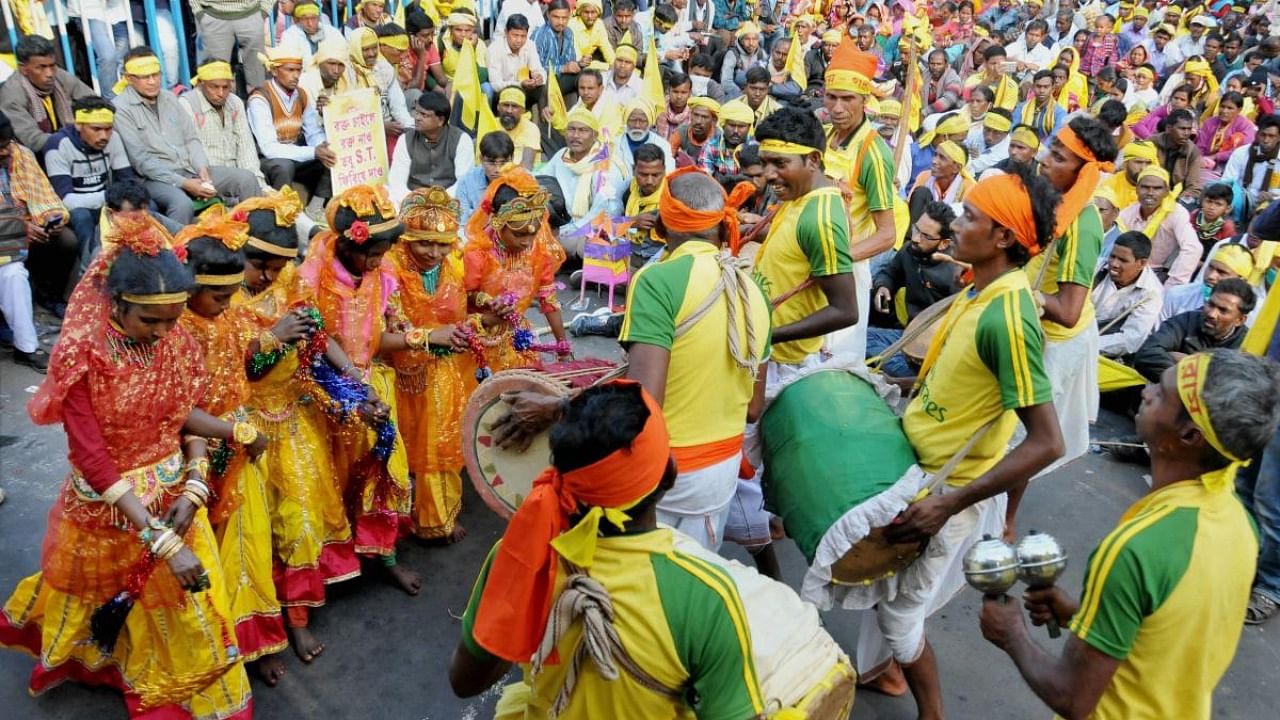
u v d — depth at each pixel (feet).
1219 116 35.32
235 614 11.07
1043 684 6.97
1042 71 37.60
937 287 20.40
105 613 9.75
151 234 8.57
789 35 45.96
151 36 24.41
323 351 11.41
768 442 10.57
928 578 9.82
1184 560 6.41
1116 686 6.80
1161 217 22.77
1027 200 8.99
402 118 27.22
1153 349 18.85
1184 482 6.66
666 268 9.12
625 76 30.78
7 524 13.93
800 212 11.64
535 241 14.40
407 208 12.76
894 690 11.76
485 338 14.05
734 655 6.22
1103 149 12.56
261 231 10.54
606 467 5.88
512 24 30.86
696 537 9.84
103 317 8.68
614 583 6.24
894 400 10.85
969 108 34.12
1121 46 55.11
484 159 19.76
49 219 18.45
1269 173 28.48
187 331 9.53
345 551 12.63
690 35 41.37
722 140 26.86
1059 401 14.14
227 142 22.72
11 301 17.94
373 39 25.86
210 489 10.21
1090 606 6.64
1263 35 53.31
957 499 9.24
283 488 11.54
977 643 13.05
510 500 10.32
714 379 9.25
